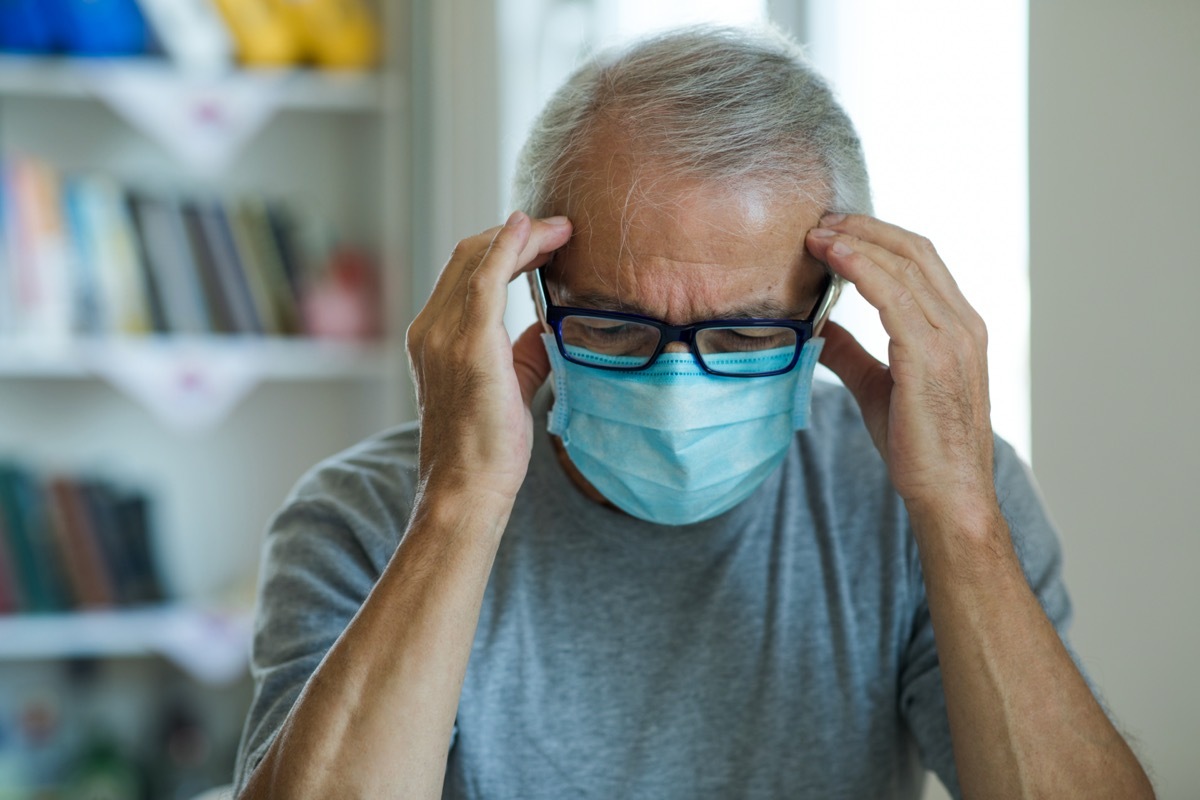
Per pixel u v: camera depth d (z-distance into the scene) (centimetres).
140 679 263
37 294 240
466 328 105
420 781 97
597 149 106
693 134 103
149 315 246
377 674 98
